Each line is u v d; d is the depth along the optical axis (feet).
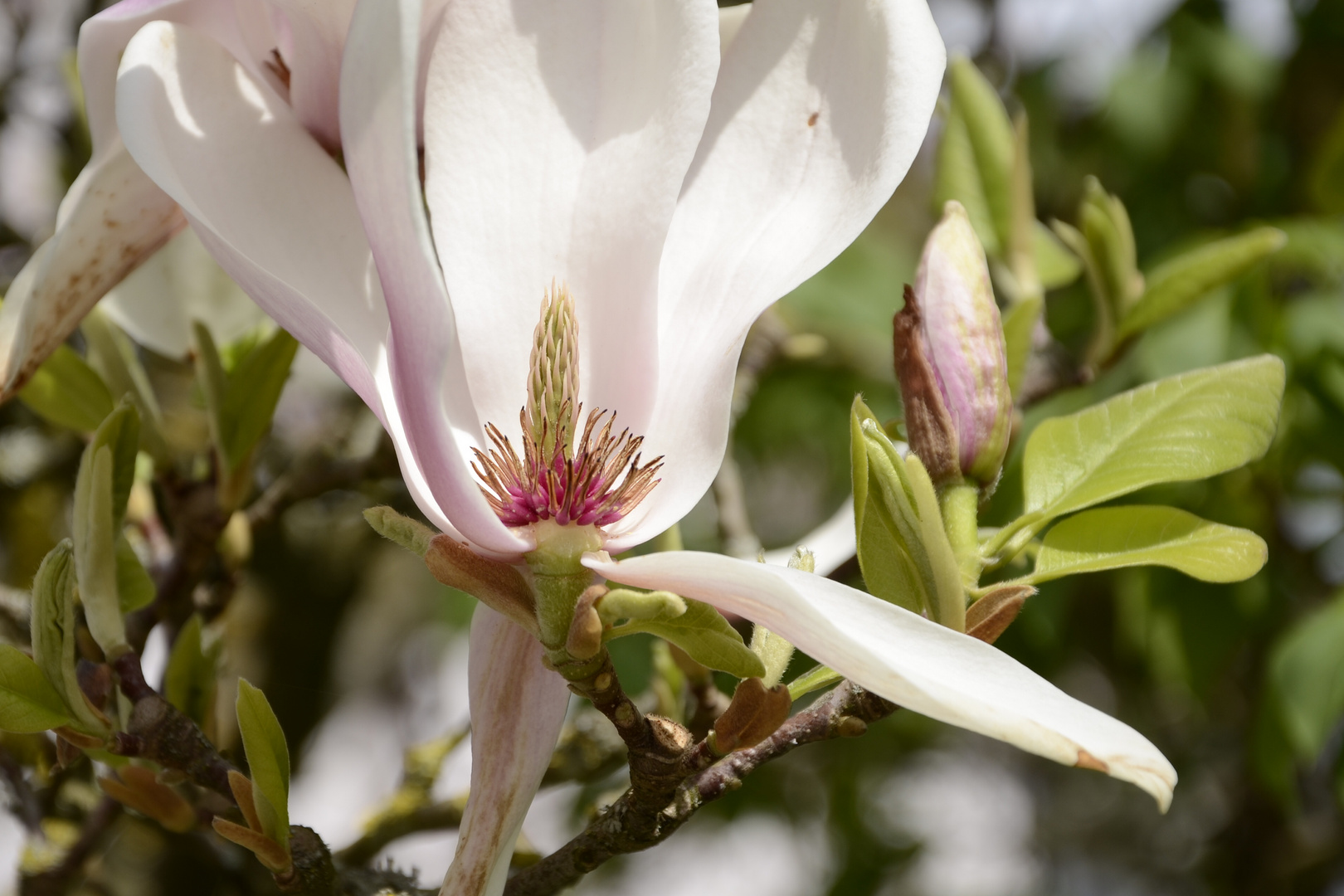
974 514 1.96
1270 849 4.91
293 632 3.83
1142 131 3.99
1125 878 7.14
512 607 1.83
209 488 2.24
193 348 2.27
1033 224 2.35
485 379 1.90
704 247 1.93
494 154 1.91
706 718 2.14
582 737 2.33
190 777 2.01
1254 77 3.96
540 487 1.84
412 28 1.77
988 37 4.20
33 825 2.28
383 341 1.91
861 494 1.87
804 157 1.93
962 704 1.76
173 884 2.98
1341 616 2.98
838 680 1.98
